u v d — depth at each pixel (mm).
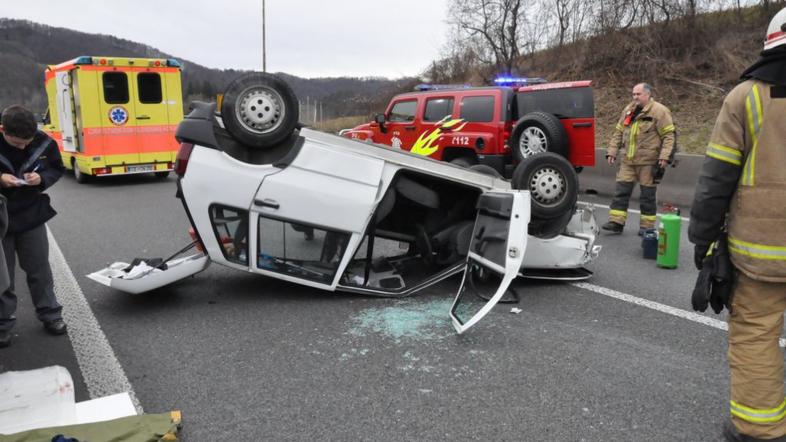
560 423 2902
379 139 11078
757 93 2393
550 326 4195
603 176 10773
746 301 2557
